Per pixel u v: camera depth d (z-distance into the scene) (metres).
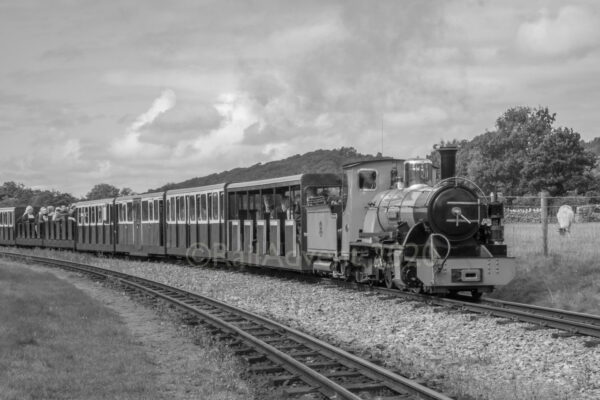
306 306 16.00
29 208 48.69
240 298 18.14
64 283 21.41
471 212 15.93
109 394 7.93
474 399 7.69
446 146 16.41
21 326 11.80
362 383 8.34
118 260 34.47
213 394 8.33
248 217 25.42
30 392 7.80
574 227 23.12
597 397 7.92
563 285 16.27
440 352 10.66
